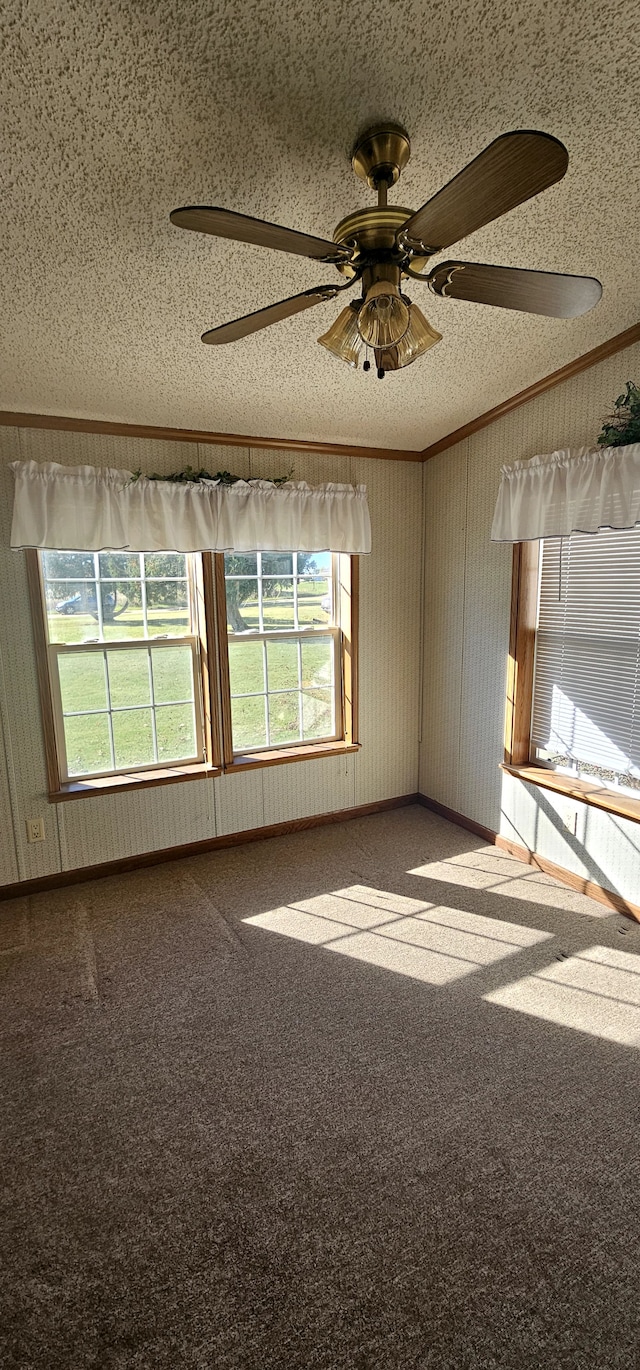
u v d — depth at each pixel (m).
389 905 2.97
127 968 2.52
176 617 3.36
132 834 3.32
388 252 1.42
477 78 1.42
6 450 2.77
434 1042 2.10
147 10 1.20
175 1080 1.96
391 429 3.43
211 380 2.69
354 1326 1.31
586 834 3.01
